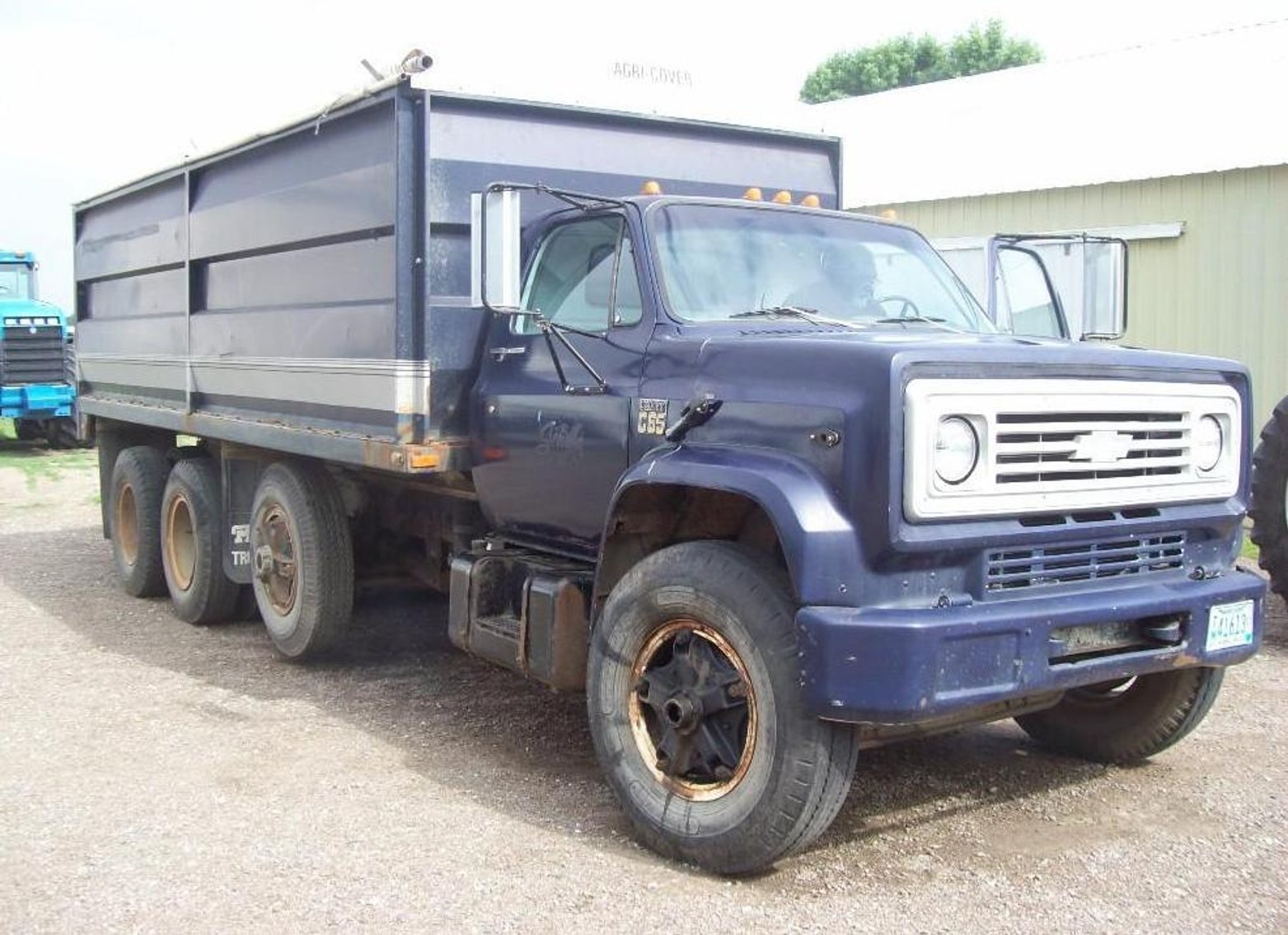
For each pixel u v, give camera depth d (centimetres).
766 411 453
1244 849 475
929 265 615
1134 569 482
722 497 488
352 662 770
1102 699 573
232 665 762
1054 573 456
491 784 547
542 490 573
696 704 458
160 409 913
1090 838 487
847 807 521
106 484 1059
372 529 783
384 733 621
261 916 414
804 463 436
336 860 460
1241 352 1416
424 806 517
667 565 468
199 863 458
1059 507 448
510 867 455
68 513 1451
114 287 1020
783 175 736
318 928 406
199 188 840
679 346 502
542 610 545
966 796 536
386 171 618
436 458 612
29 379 2173
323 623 728
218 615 868
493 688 708
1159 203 1470
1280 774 559
